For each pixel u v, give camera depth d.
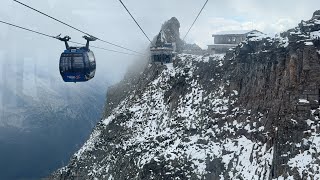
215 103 64.06
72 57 33.53
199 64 78.31
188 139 61.81
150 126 74.38
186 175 53.88
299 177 39.56
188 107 69.75
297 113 45.22
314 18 54.34
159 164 58.34
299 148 42.44
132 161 65.62
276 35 58.69
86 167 80.50
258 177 45.12
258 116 53.47
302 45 48.91
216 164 52.47
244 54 62.94
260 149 48.78
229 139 55.28
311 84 46.12
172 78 81.94
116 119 85.69
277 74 52.72
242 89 60.38
